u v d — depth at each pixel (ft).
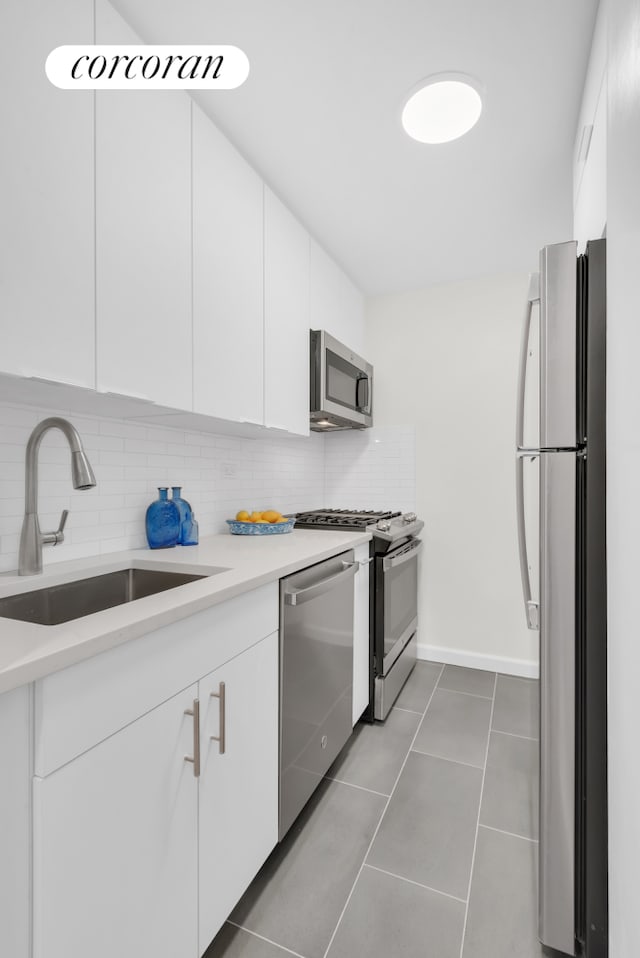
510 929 3.82
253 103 4.93
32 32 3.19
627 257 2.30
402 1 3.85
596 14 3.91
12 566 4.17
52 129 3.33
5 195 3.03
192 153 4.71
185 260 4.62
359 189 6.42
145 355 4.15
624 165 2.36
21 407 4.26
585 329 3.52
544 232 7.54
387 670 7.24
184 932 3.14
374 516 8.45
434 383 9.59
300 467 9.47
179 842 3.10
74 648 2.32
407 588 8.48
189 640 3.23
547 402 3.60
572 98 4.81
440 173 6.09
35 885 2.22
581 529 3.51
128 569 4.79
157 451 5.83
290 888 4.18
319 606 5.26
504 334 9.08
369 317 10.16
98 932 2.50
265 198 6.06
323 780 5.72
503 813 5.15
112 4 3.86
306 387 7.22
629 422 2.26
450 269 8.89
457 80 4.61
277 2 3.85
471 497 9.29
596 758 3.37
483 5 3.88
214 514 6.90
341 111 5.05
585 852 3.47
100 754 2.53
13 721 2.14
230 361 5.32
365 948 3.65
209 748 3.42
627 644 2.30
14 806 2.14
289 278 6.72
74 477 3.58
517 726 6.98
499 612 9.05
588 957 3.36
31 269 3.18
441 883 4.25
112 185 3.81
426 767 5.98
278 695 4.43
